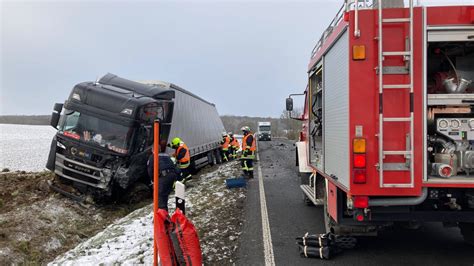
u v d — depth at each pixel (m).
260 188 12.23
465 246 6.00
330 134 5.68
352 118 4.37
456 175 4.62
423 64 4.27
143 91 11.98
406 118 4.25
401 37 4.27
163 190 7.20
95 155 10.52
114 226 7.98
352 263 5.33
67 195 10.74
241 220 7.91
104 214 10.31
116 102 10.65
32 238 7.89
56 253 7.55
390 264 5.25
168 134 12.35
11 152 30.81
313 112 7.84
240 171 16.98
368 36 4.34
